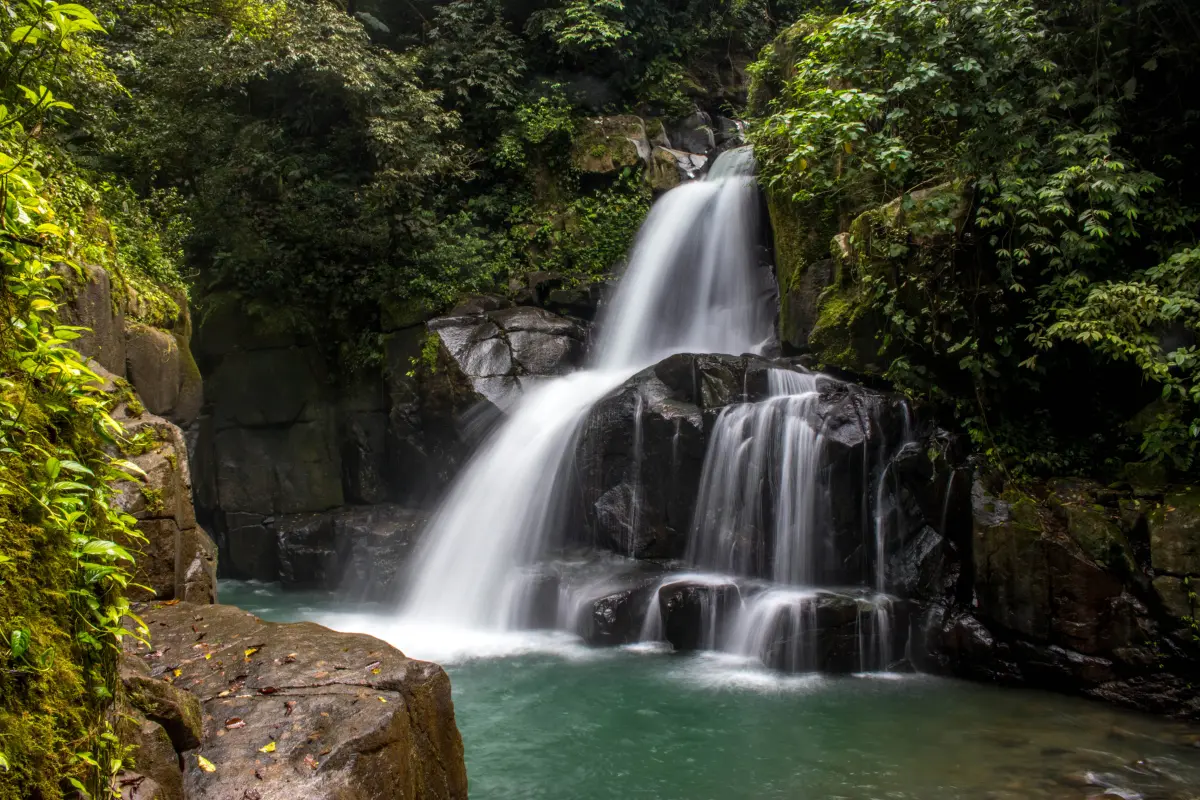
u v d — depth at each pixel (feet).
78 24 8.45
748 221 44.88
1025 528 26.07
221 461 43.78
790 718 23.17
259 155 43.21
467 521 37.78
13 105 10.24
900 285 30.50
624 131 55.26
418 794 11.35
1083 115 30.32
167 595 15.62
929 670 27.02
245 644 13.12
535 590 32.17
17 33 8.48
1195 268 25.91
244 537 43.57
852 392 30.32
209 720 10.64
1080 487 27.30
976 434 28.96
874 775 19.77
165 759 8.91
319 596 39.83
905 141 33.12
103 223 24.97
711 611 28.81
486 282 49.14
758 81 52.01
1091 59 30.04
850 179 33.32
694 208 48.01
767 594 28.45
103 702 7.83
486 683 26.02
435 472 42.63
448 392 41.70
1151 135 29.76
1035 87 30.01
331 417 45.73
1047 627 25.48
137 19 40.78
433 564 37.24
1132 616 24.41
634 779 19.74
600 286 48.14
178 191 41.96
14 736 6.26
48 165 21.68
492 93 55.01
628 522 33.94
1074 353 29.50
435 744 12.09
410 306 45.93
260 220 44.60
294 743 10.13
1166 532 24.17
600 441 35.29
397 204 48.39
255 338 44.50
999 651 26.20
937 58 29.99
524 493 36.86
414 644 30.42
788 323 37.27
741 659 27.96
